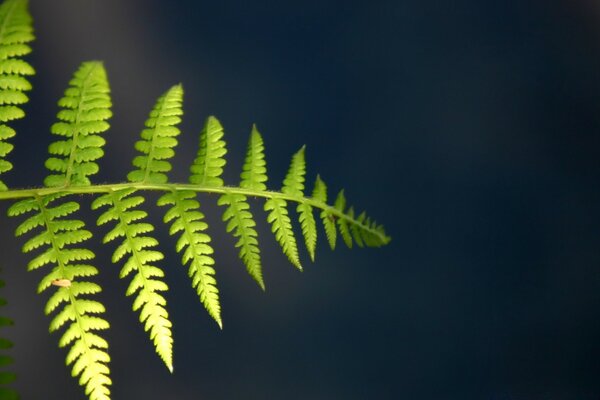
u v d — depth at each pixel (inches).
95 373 24.7
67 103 26.2
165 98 26.9
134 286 25.5
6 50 25.1
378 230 28.3
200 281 26.0
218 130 27.2
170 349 25.3
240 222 27.0
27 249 25.3
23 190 25.8
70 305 25.0
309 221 27.5
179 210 26.4
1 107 25.2
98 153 26.1
